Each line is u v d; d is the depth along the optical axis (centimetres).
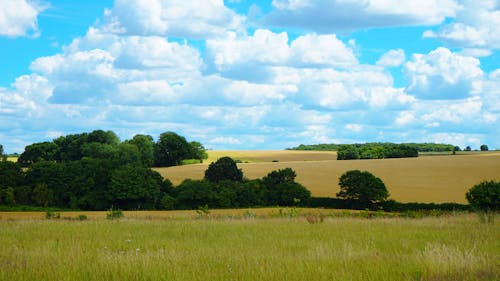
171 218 3319
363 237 1892
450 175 11106
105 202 8669
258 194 8731
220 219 3030
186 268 1159
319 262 1242
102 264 1181
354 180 7888
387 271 1128
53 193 8869
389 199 8025
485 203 5347
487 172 11362
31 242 1725
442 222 2539
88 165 9044
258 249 1548
